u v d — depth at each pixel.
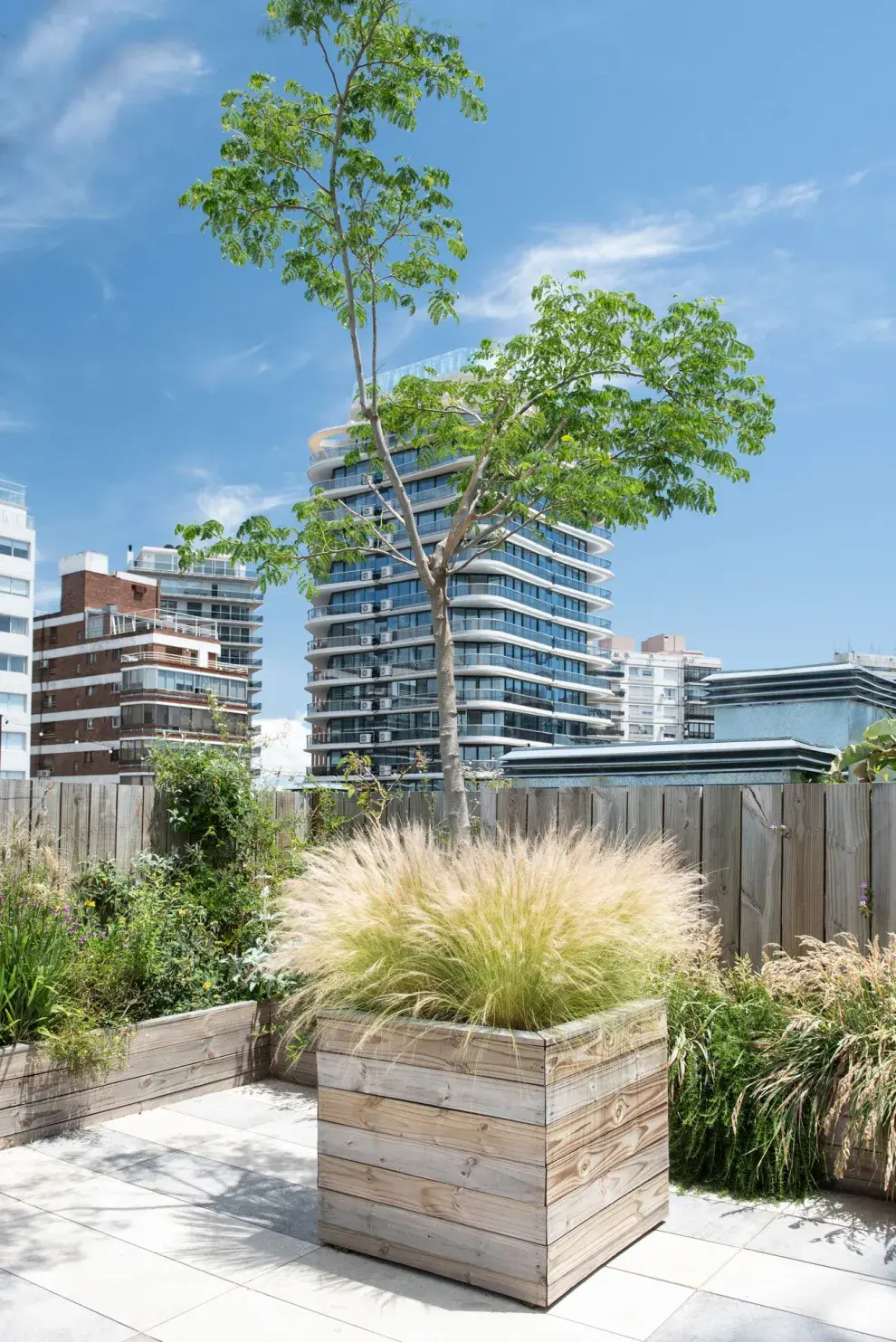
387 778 6.36
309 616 71.06
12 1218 3.15
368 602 68.31
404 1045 2.79
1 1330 2.41
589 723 73.38
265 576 6.21
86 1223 3.11
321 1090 2.97
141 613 65.38
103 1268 2.78
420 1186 2.74
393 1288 2.63
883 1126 3.17
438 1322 2.44
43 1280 2.70
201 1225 3.09
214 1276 2.72
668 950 3.32
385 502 6.84
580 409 6.37
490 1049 2.61
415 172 5.42
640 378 6.31
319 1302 2.55
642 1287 2.63
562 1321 2.44
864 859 3.98
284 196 5.51
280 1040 4.87
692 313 6.11
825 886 4.09
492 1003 2.75
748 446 6.31
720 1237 2.97
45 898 4.49
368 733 65.94
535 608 68.81
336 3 4.91
